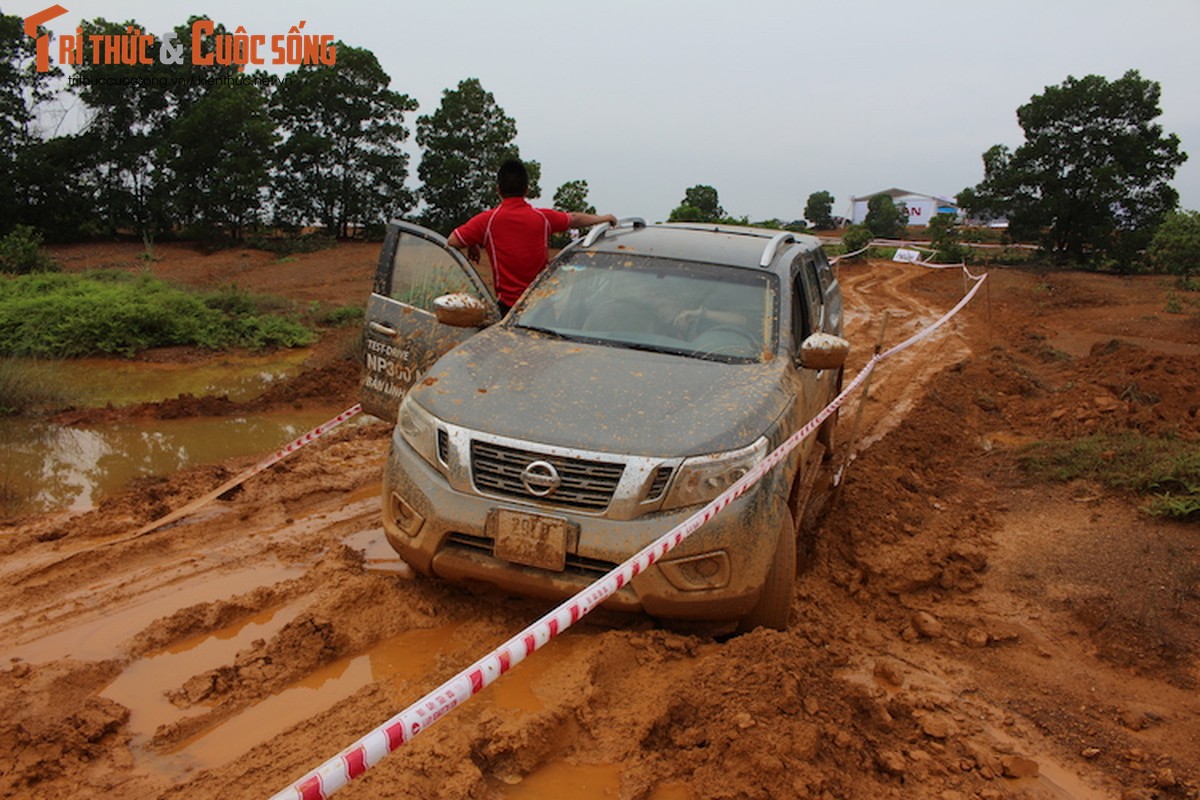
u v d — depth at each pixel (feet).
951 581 18.45
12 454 25.50
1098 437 26.91
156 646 14.40
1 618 15.23
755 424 14.84
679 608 14.06
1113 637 16.19
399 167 133.28
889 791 11.50
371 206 133.28
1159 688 14.93
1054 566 19.26
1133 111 122.21
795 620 16.56
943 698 14.29
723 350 17.47
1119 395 32.48
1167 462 23.25
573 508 13.89
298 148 125.59
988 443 29.17
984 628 16.69
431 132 133.80
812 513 21.33
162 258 107.86
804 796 10.91
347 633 14.43
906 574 18.47
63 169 117.91
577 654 13.98
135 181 126.72
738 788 11.05
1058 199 123.95
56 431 28.12
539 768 11.69
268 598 16.05
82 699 12.80
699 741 12.10
